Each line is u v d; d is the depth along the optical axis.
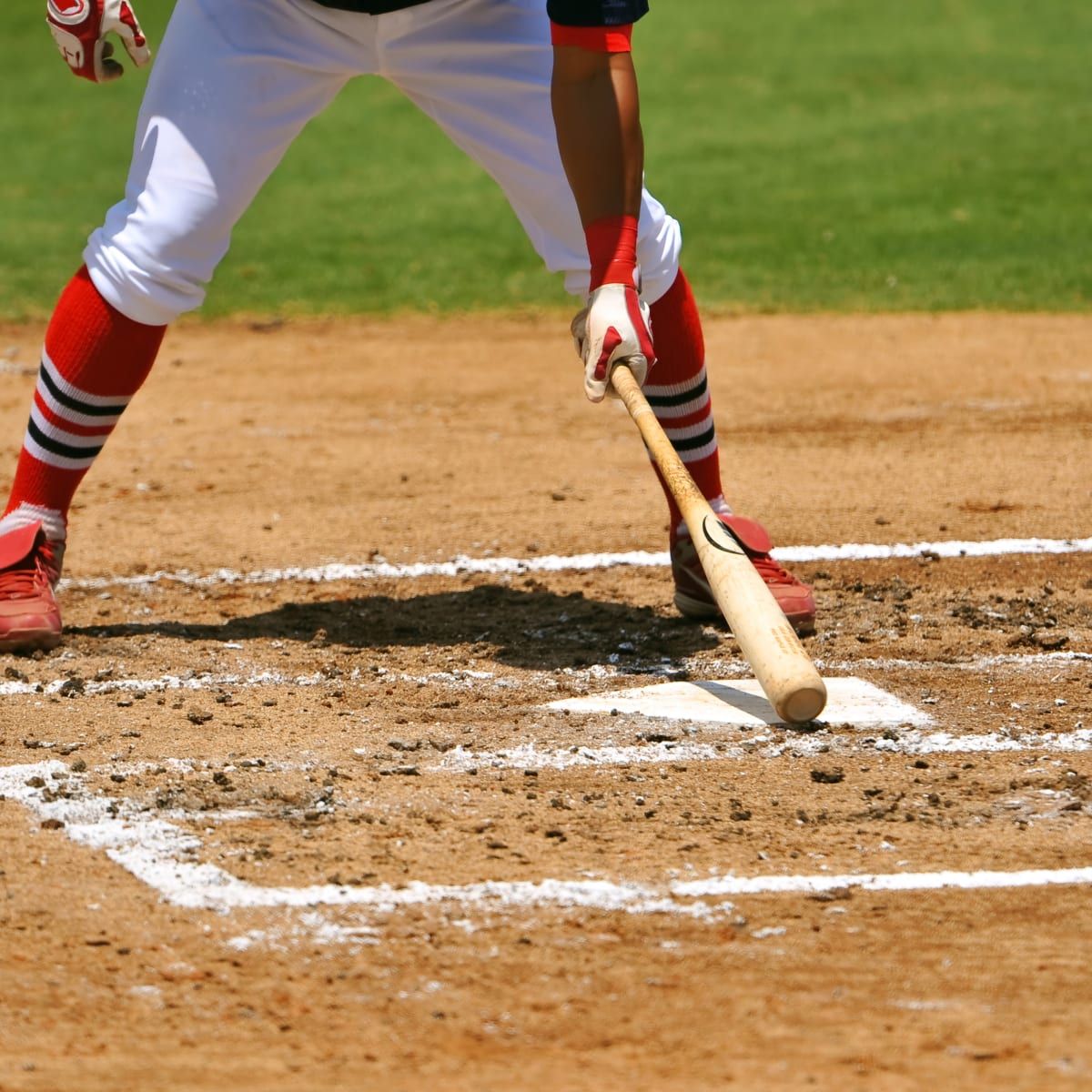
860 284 42.22
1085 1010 9.84
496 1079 9.15
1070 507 23.09
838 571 20.42
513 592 19.84
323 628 18.52
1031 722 15.09
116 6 16.89
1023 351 34.62
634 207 15.74
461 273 44.72
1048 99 68.44
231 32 16.47
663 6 91.81
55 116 68.69
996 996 10.02
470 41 16.42
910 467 25.52
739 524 18.17
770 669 13.52
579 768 13.97
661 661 17.20
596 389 15.52
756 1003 9.95
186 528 23.05
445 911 11.15
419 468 26.34
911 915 11.09
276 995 10.09
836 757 14.20
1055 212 50.25
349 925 10.95
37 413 17.59
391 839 12.38
